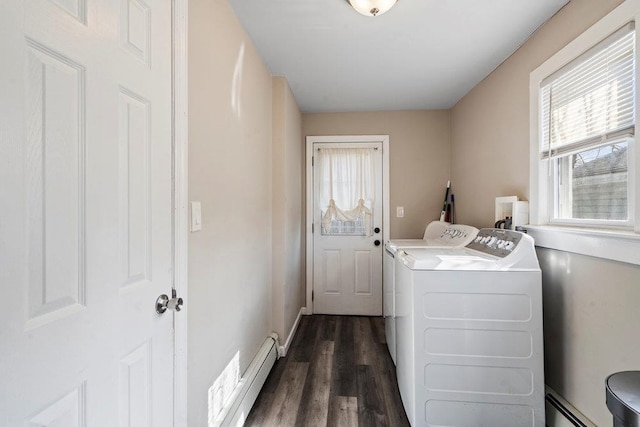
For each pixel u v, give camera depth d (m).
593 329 1.35
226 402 1.47
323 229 3.29
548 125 1.69
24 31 0.55
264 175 2.20
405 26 1.71
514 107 1.99
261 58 2.09
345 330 2.88
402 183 3.22
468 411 1.53
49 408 0.61
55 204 0.62
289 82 2.51
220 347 1.42
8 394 0.53
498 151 2.20
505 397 1.52
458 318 1.54
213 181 1.34
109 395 0.76
